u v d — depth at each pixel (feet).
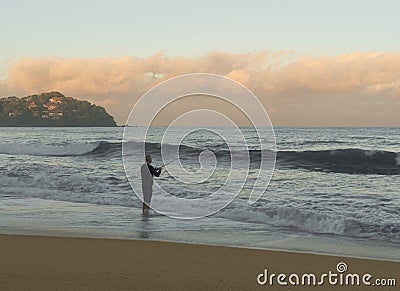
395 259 28.73
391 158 81.76
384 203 48.85
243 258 27.76
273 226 39.63
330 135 179.11
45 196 54.70
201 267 25.20
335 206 47.57
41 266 24.14
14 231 35.63
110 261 25.81
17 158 98.84
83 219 41.50
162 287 21.11
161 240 33.01
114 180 64.59
